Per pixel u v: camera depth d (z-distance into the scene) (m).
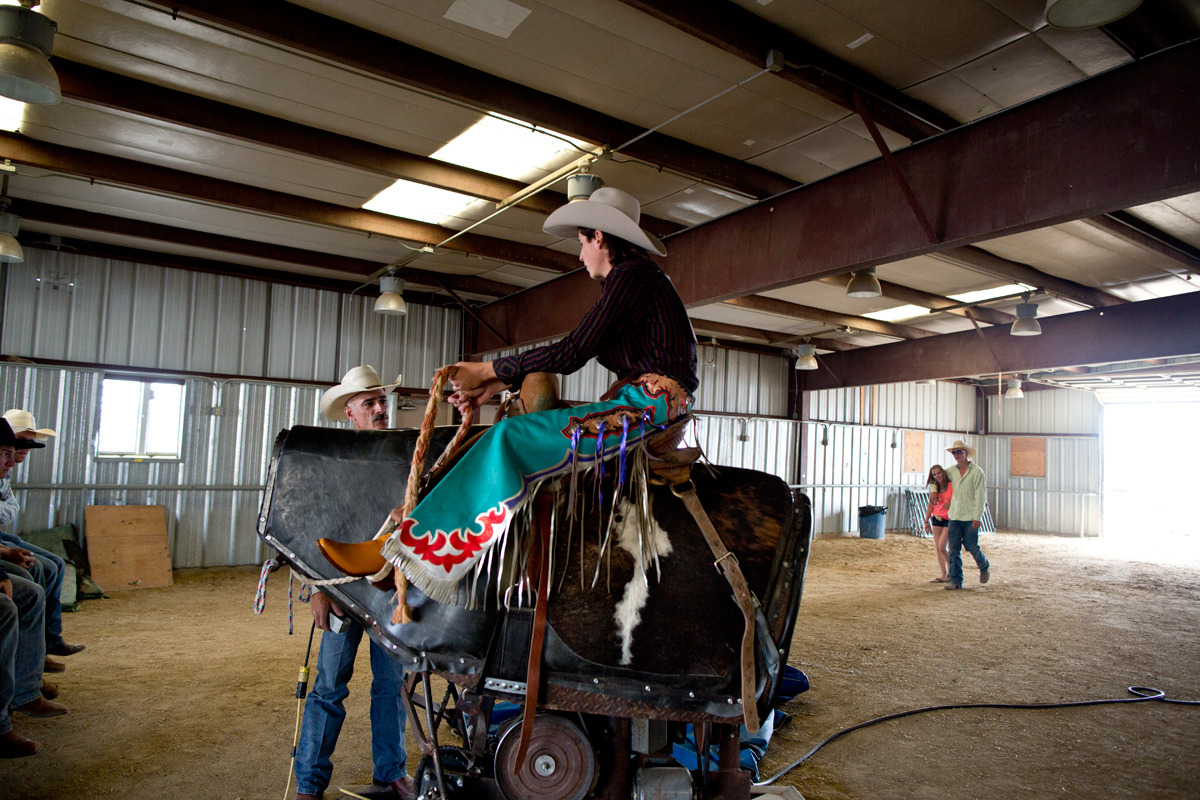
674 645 1.76
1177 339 7.59
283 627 5.88
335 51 3.83
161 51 4.18
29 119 5.06
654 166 5.07
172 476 8.63
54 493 7.95
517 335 9.19
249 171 5.93
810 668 4.95
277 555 2.01
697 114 4.73
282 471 2.01
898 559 11.61
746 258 5.61
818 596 7.94
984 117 4.04
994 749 3.59
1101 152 3.53
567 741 1.86
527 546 1.76
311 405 9.55
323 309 9.74
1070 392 17.72
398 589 1.73
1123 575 10.52
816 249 5.02
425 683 1.92
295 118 4.98
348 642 2.50
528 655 1.79
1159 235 6.48
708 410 13.75
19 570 3.83
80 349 8.16
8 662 3.01
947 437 18.45
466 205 6.57
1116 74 3.50
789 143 5.12
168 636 5.46
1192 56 3.23
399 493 1.94
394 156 5.45
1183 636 6.42
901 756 3.47
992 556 12.42
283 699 3.96
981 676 4.89
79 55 4.25
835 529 15.68
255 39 3.80
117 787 2.82
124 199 6.77
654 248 1.87
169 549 8.50
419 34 3.94
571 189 4.82
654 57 4.09
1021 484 18.41
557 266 7.98
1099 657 5.53
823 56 4.00
